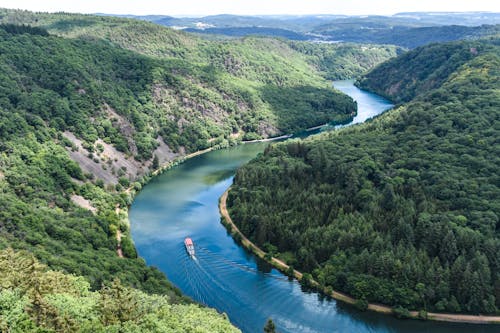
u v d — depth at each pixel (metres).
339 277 169.38
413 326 153.75
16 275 97.31
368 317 157.88
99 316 92.44
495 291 155.75
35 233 158.50
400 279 162.75
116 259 166.75
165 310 105.50
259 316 157.38
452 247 165.75
